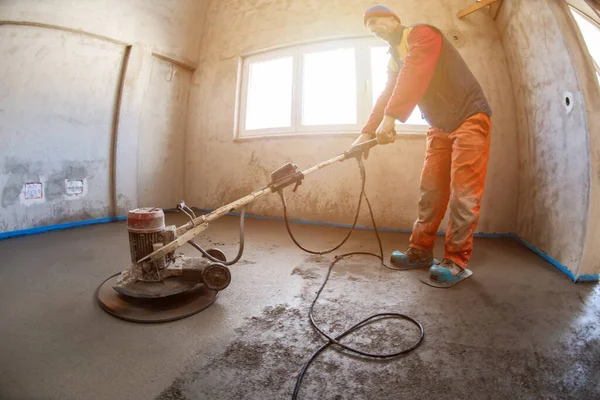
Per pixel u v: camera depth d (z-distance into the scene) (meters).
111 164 3.29
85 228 2.94
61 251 2.18
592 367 0.96
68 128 2.91
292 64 3.35
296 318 1.28
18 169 2.59
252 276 1.75
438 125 1.73
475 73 2.72
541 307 1.39
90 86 3.04
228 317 1.28
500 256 2.18
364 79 3.04
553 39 2.03
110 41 3.14
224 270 1.37
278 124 3.56
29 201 2.67
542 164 2.24
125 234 2.72
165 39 3.58
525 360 1.00
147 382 0.88
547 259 2.08
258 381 0.89
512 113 2.69
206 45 3.99
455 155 1.63
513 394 0.85
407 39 1.61
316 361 0.99
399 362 0.99
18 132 2.58
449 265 1.70
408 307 1.39
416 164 2.88
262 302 1.43
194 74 4.08
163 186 3.88
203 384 0.88
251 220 3.47
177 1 3.59
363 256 2.16
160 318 1.23
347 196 3.09
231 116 3.72
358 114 3.05
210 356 1.01
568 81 1.91
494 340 1.12
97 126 3.14
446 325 1.23
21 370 0.92
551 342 1.11
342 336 1.14
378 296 1.50
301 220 3.31
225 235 2.74
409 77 1.53
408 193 2.91
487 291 1.57
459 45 2.77
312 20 3.22
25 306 1.34
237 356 1.01
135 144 3.43
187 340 1.10
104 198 3.25
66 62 2.84
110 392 0.84
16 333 1.12
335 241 2.56
